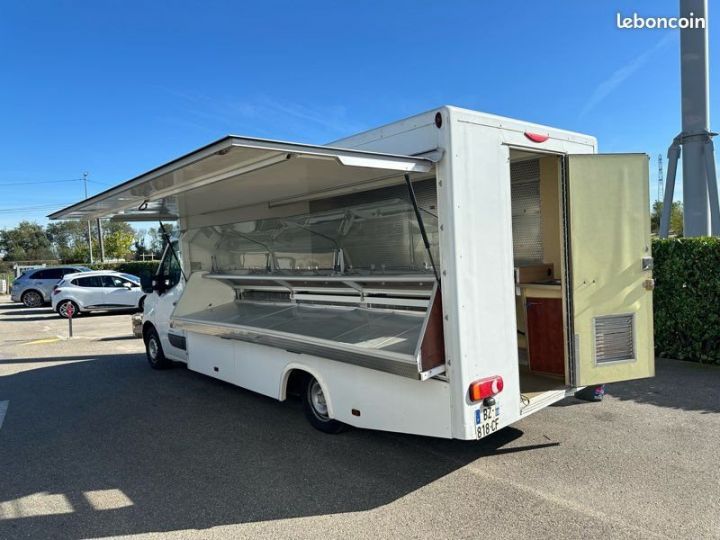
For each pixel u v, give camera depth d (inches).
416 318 165.2
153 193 177.3
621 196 160.7
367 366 140.8
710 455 149.4
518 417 143.3
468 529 115.6
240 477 148.5
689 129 315.9
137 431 193.0
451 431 130.6
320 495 135.3
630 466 144.2
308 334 166.9
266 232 226.2
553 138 156.1
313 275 204.2
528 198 200.4
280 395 184.5
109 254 1733.5
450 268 129.0
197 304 256.1
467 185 131.3
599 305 159.9
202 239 257.9
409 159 126.6
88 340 428.1
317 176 159.2
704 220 314.7
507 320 140.2
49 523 127.0
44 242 2979.8
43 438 189.5
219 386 256.1
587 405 196.4
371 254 181.5
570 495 129.1
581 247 157.3
